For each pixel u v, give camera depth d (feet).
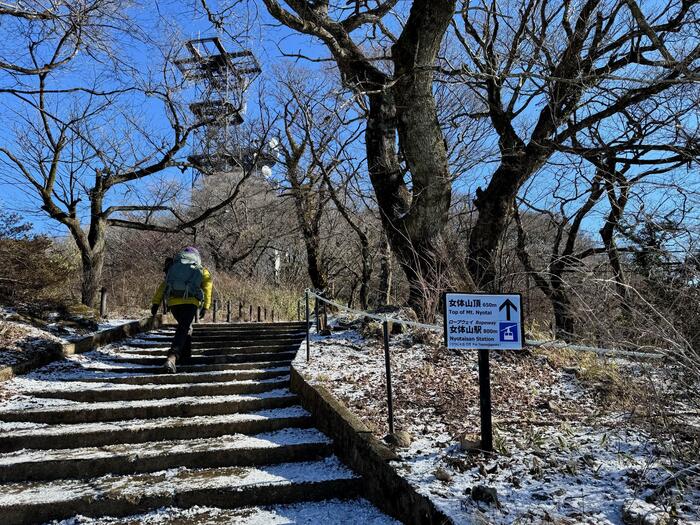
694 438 12.12
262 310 67.31
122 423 17.11
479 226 29.60
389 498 12.01
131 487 13.21
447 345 12.61
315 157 52.24
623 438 13.52
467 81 30.83
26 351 23.43
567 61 26.99
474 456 12.47
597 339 16.81
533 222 45.39
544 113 28.30
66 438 15.72
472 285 25.70
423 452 13.00
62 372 23.00
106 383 21.27
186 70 52.16
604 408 16.05
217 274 80.38
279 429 17.21
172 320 43.55
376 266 73.00
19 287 31.40
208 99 56.85
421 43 28.22
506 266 29.50
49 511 12.34
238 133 64.08
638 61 27.43
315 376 19.36
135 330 34.94
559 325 27.91
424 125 29.32
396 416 15.69
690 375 12.87
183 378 22.09
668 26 26.32
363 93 28.09
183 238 95.81
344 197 59.11
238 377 22.52
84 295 48.78
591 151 27.20
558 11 31.30
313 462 15.12
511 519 9.61
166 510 12.69
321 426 16.74
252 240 94.12
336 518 12.22
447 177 29.81
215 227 97.30
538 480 11.27
